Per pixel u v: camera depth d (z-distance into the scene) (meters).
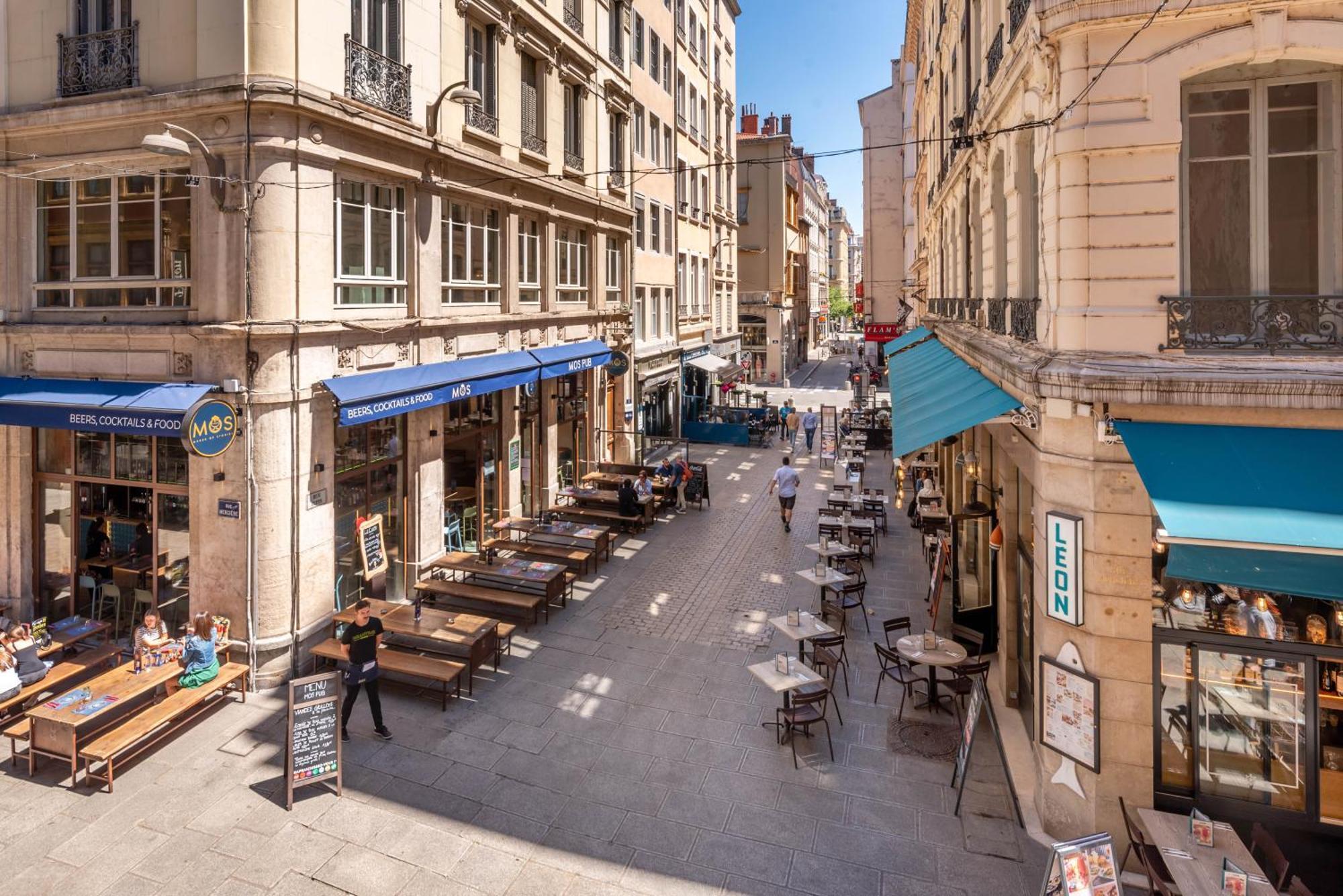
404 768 8.23
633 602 13.23
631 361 22.91
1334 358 5.85
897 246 45.75
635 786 7.96
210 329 9.43
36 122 10.43
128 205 10.45
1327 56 5.98
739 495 21.75
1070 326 6.61
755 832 7.23
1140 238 6.36
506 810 7.53
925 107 25.20
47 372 10.80
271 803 7.57
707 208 33.59
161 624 9.70
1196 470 5.71
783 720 9.02
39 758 8.26
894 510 20.11
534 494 18.05
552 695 9.91
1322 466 5.62
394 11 11.92
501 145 15.16
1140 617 6.48
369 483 11.91
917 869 6.73
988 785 8.02
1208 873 5.49
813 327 83.69
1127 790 6.56
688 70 30.09
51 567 11.34
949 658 9.18
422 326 12.68
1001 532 9.84
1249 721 6.47
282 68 9.59
